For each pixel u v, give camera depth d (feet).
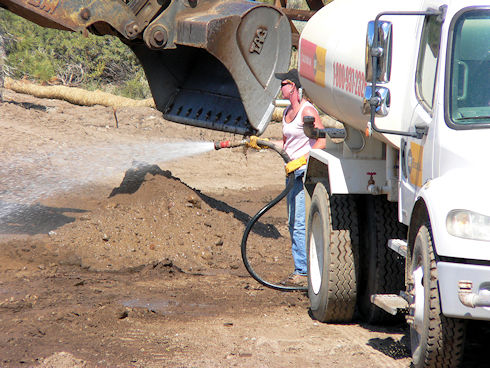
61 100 187.52
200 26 63.41
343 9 45.62
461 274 29.81
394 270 43.06
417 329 33.35
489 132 32.12
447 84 33.45
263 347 38.60
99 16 63.31
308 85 49.60
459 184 31.12
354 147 43.55
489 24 33.83
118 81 224.74
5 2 63.16
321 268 46.16
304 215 54.13
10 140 127.95
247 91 65.82
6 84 190.19
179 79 77.15
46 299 46.65
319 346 39.19
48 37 219.00
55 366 33.94
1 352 35.63
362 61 39.50
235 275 58.80
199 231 66.18
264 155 141.59
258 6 65.00
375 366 35.58
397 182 41.09
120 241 61.72
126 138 148.05
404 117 37.81
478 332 40.88
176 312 46.09
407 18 38.73
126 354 36.52
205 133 157.38
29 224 69.21
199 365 35.22
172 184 71.10
